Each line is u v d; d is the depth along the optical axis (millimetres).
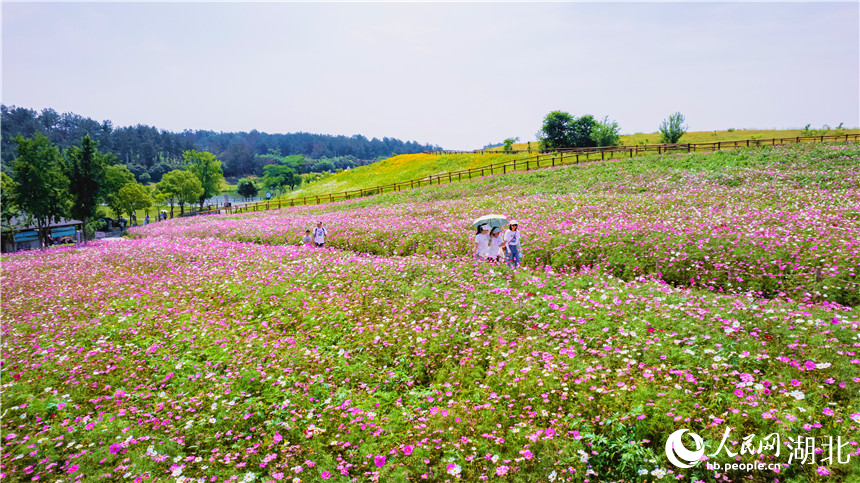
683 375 7129
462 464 6078
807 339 7547
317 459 6461
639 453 5715
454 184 45188
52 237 44594
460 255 18547
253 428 7348
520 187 37375
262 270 18156
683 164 35750
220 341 11109
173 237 36031
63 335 12656
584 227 18984
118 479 6332
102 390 9328
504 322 10211
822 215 17281
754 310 8977
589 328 9242
